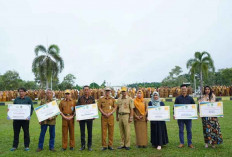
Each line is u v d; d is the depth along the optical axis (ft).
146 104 23.89
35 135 29.55
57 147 23.86
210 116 21.80
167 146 23.20
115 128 34.17
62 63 91.15
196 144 23.63
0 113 54.44
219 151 20.94
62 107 23.02
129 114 23.31
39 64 88.58
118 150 22.39
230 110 49.19
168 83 183.83
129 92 87.30
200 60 101.60
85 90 23.24
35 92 102.83
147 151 21.68
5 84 200.85
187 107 22.34
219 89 105.40
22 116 22.38
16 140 22.99
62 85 191.52
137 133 23.31
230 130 29.30
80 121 22.90
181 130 22.90
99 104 23.40
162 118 22.17
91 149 22.50
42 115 22.27
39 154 21.29
